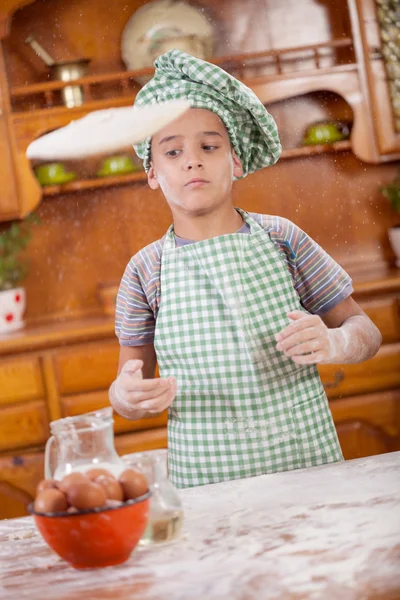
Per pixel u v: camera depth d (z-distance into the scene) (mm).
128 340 1429
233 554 835
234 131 1339
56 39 3211
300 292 1404
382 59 3117
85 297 3320
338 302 1394
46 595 795
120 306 1455
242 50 3252
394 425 2844
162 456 929
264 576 765
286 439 1284
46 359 2826
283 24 3266
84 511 816
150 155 1375
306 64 3262
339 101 3271
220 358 1312
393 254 3369
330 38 3281
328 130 3172
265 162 1450
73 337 2820
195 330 1327
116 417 2805
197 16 3215
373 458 1138
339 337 1252
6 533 1068
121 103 3064
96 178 3199
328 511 926
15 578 863
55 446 903
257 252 1347
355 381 2834
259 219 1406
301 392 1315
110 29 3213
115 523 825
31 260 3287
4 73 3043
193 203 1291
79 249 3311
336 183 3354
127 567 842
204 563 822
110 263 3326
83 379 2832
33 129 3029
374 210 3365
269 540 860
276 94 3080
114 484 853
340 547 809
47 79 3199
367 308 2875
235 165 1401
